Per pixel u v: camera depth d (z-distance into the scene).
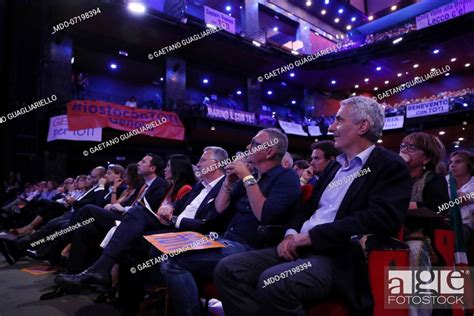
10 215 6.61
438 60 14.73
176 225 2.11
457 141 13.87
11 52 10.95
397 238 1.46
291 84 17.47
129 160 12.04
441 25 12.47
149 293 2.26
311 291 1.26
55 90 10.77
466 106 11.29
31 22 11.44
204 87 16.42
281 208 1.59
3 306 2.54
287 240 1.42
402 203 1.27
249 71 16.05
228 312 1.42
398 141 14.01
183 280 1.70
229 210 2.03
